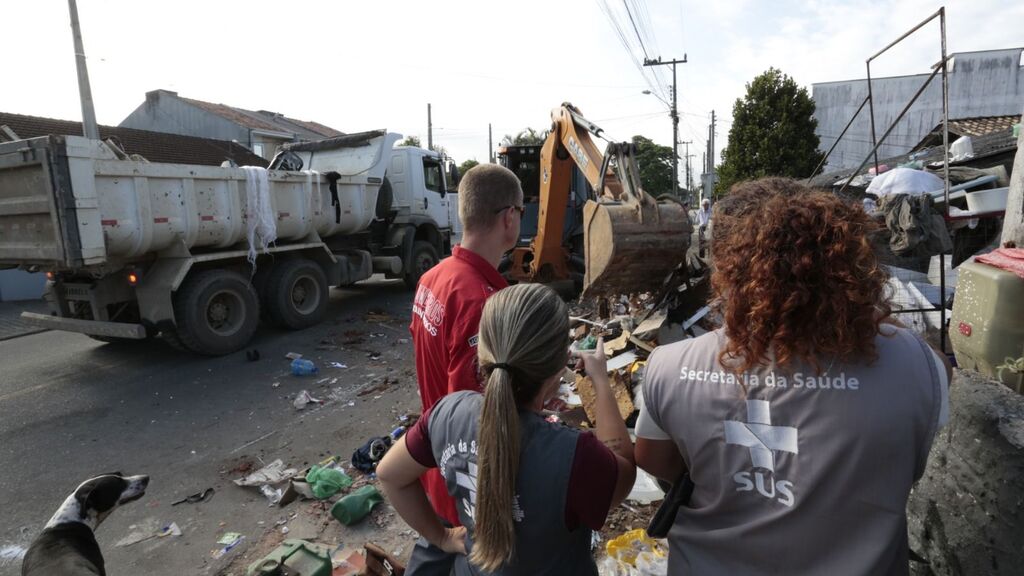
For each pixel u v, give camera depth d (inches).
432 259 410.6
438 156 429.4
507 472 45.4
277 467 154.1
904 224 131.5
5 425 187.8
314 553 104.8
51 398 210.2
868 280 39.4
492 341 49.3
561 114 241.4
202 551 121.4
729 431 41.1
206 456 163.8
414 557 65.6
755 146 924.6
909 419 37.8
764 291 39.6
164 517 134.0
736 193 47.7
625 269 166.4
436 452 53.3
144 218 216.8
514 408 46.4
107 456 165.3
